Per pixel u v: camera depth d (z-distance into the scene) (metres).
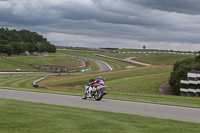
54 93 23.42
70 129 7.81
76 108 12.94
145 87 66.81
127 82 73.94
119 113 11.77
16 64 145.88
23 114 10.15
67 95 21.52
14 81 73.56
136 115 11.32
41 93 23.11
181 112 13.34
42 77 94.31
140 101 17.98
